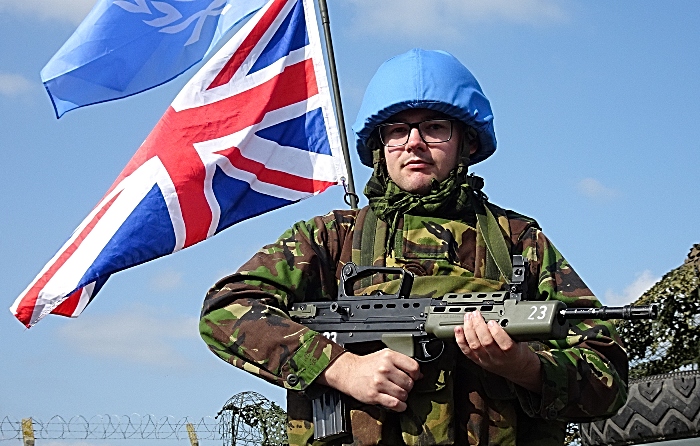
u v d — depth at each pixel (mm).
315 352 4789
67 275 8977
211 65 9711
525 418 4934
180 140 9461
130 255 9102
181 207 9289
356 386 4676
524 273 4875
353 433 4793
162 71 10148
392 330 4824
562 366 4715
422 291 4902
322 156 9844
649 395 6109
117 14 9945
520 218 5289
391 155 5227
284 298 5070
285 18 9992
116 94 10016
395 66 5273
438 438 4723
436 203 5113
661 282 6980
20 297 8922
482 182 5297
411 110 5219
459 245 5078
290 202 9727
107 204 9258
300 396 4992
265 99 9781
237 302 5000
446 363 4789
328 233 5246
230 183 9547
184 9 10156
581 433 6578
